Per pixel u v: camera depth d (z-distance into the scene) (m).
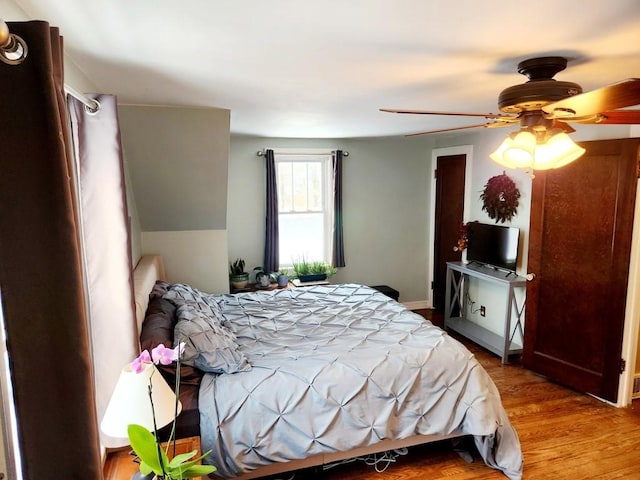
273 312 3.27
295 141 4.89
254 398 2.10
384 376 2.30
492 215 4.42
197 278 4.15
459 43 1.56
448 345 2.59
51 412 1.00
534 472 2.42
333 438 2.13
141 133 3.00
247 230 4.87
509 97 1.75
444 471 2.46
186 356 2.19
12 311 0.95
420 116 3.23
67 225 0.97
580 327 3.33
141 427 1.28
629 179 2.96
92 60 1.75
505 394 3.38
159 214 3.81
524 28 1.40
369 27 1.39
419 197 5.51
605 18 1.32
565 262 3.39
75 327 0.99
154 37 1.47
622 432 2.83
